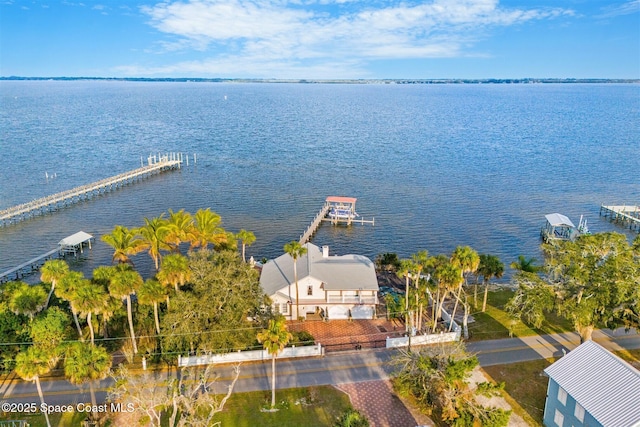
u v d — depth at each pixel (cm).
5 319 4828
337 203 11656
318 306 6178
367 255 8950
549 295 5016
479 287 7425
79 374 3806
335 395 4562
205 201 11956
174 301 4931
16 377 4822
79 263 8488
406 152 17900
